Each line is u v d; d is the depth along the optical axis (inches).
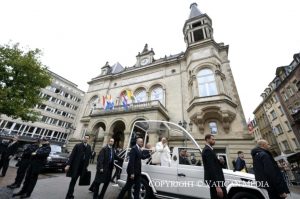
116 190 261.9
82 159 209.8
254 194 154.9
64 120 1553.9
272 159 133.0
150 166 211.5
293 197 307.3
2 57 526.6
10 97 501.0
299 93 839.1
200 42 669.3
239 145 472.7
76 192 231.8
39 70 575.5
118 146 714.2
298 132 850.1
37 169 196.7
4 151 294.4
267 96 1144.8
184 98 645.3
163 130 360.8
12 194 192.9
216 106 508.7
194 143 213.2
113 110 653.9
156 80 765.9
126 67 1077.1
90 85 1006.4
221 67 625.6
